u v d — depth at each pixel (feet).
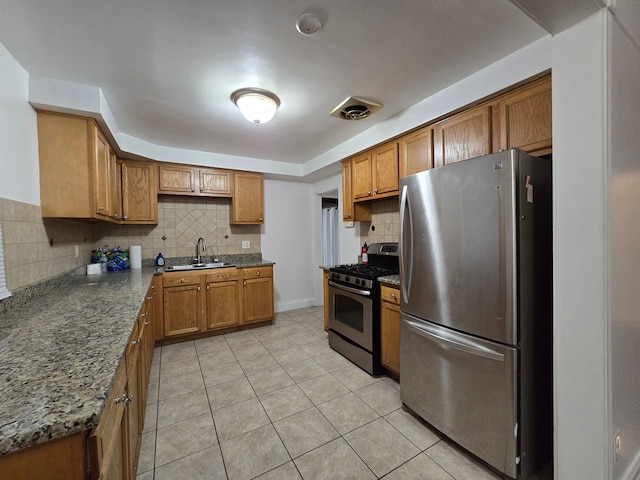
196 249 12.68
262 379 7.87
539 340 4.70
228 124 8.73
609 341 3.40
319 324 12.64
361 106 7.56
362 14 4.48
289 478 4.69
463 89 6.43
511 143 5.79
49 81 6.03
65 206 6.39
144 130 9.10
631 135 3.97
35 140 6.05
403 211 6.15
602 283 3.35
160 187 11.03
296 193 15.26
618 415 3.75
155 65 5.70
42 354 2.99
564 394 3.67
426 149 7.61
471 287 4.90
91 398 2.20
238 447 5.38
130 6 4.19
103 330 3.75
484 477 4.68
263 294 12.24
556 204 3.71
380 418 6.20
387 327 7.66
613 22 3.47
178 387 7.47
